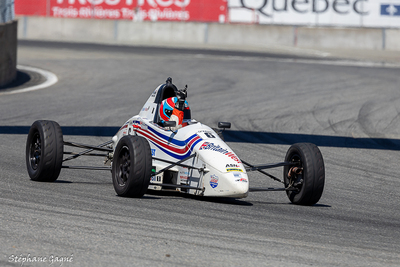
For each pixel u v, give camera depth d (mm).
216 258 17812
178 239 19547
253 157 40875
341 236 21594
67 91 70688
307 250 19328
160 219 22125
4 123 50094
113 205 24109
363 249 19969
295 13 135125
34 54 105062
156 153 29344
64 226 20312
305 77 87500
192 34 138250
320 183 26516
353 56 118688
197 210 24375
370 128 54188
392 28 132375
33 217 21281
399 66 105875
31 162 29688
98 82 78750
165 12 139250
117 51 114750
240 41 137000
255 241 19953
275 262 17797
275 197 29797
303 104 65688
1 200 23844
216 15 137875
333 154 43281
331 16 134125
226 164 25547
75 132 47562
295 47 132625
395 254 19641
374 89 77875
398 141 49250
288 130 51938
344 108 63906
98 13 141250
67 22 140625
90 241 18734
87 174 33188
